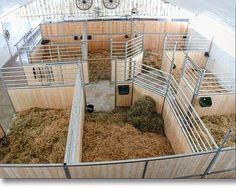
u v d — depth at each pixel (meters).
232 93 4.90
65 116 4.84
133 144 4.13
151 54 7.99
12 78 6.15
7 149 4.13
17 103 5.03
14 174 2.47
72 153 2.88
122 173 2.59
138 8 8.89
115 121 4.80
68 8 8.71
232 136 4.54
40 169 2.38
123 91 5.11
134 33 7.88
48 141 4.13
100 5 8.76
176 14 8.73
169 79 4.43
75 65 5.55
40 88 4.89
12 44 7.47
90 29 8.05
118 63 5.71
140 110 4.66
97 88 5.96
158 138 4.41
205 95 4.84
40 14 8.66
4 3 4.10
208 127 4.73
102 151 3.96
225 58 6.23
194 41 7.54
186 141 3.64
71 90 4.97
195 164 2.78
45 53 7.25
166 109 4.52
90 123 4.66
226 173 3.11
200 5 2.75
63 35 7.62
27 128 4.58
